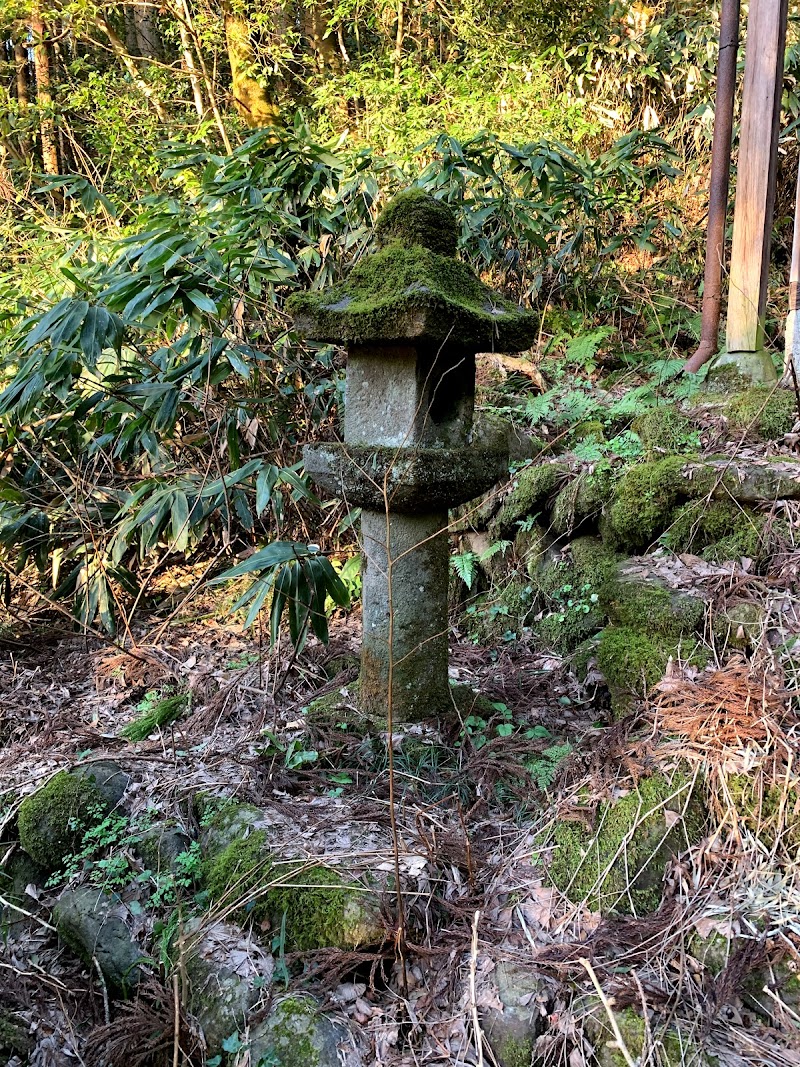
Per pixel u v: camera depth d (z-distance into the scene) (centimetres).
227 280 310
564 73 586
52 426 329
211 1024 160
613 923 163
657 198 515
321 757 224
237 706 262
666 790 181
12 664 327
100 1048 172
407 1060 148
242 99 629
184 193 495
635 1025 142
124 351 367
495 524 332
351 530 373
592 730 224
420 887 174
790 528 243
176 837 205
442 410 221
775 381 313
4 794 239
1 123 645
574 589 294
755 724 182
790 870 161
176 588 383
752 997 147
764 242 316
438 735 225
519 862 185
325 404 370
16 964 199
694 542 266
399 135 494
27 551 347
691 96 564
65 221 475
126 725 271
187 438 340
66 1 657
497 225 430
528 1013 149
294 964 167
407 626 227
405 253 203
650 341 432
